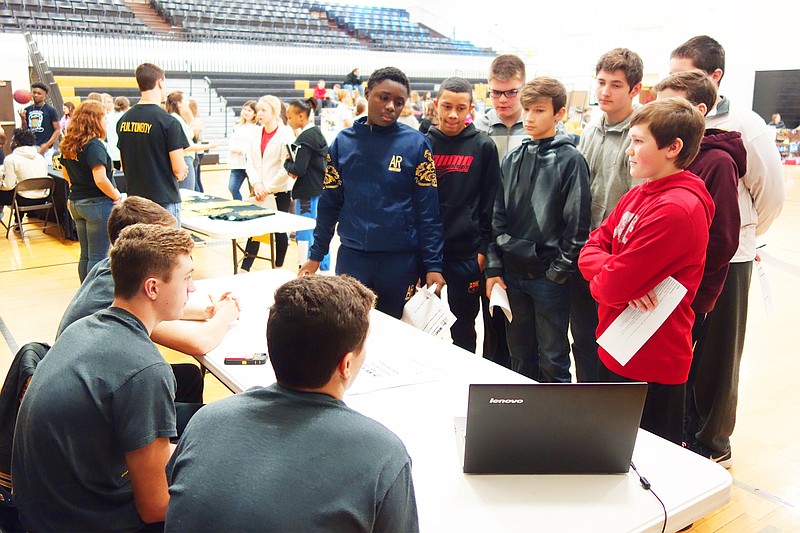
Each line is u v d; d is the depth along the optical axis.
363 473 0.96
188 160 6.14
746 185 2.24
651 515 1.22
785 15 12.47
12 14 13.42
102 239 4.24
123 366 1.36
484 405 1.27
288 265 5.45
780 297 4.96
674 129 1.69
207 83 13.78
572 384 1.27
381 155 2.51
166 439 1.41
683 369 1.84
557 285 2.50
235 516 0.93
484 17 19.28
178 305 1.54
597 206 2.50
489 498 1.26
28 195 6.26
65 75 12.81
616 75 2.35
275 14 18.05
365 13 20.56
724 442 2.49
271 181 5.06
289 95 14.92
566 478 1.34
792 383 3.41
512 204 2.56
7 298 4.61
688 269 1.75
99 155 4.02
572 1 16.14
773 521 2.24
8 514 1.45
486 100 15.29
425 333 2.13
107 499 1.41
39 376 1.38
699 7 13.57
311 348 1.03
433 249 2.54
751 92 13.20
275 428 1.00
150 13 16.34
